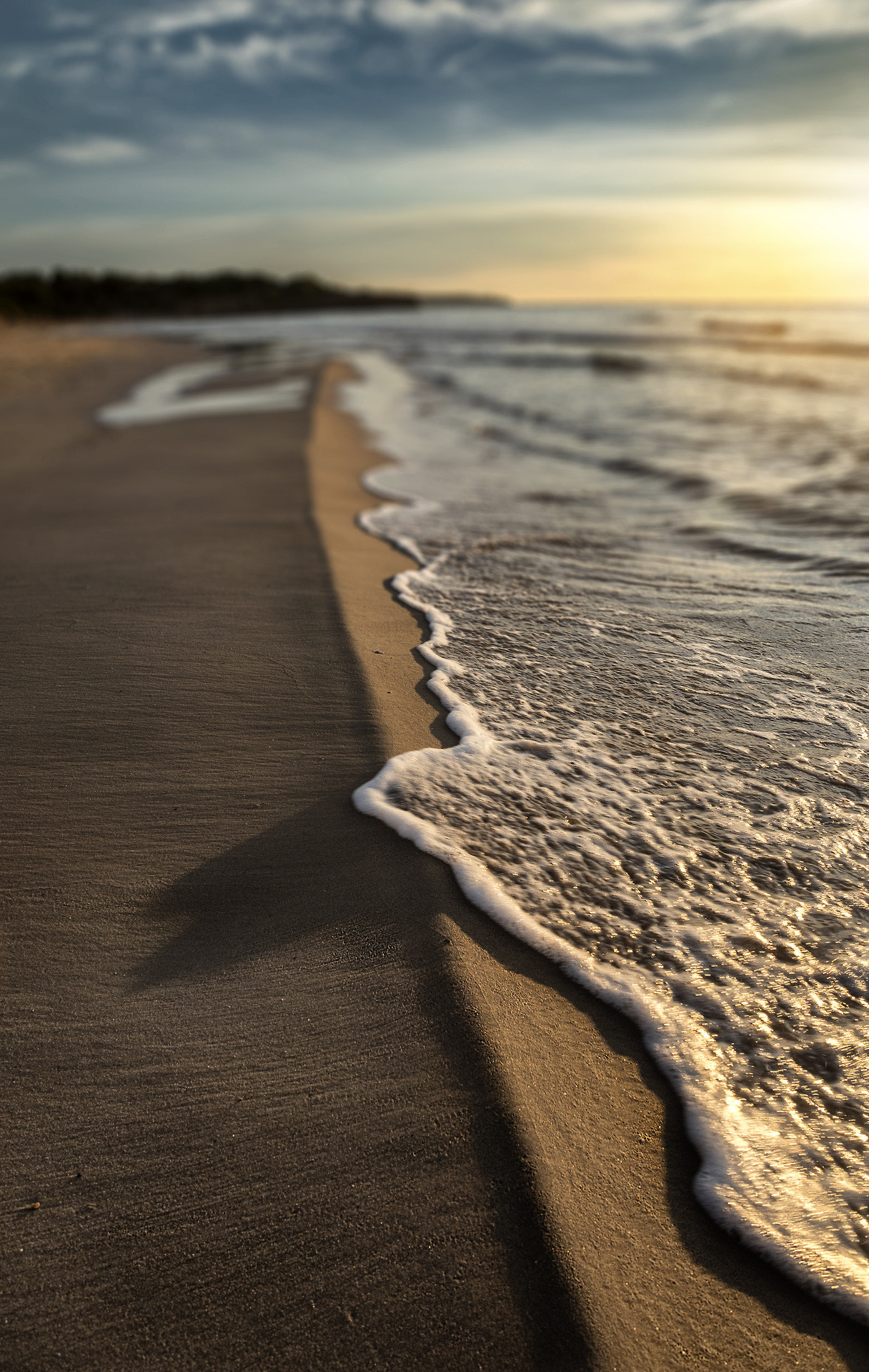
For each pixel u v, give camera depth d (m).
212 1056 1.84
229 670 3.61
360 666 3.67
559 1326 1.38
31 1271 1.43
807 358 26.70
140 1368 1.31
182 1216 1.52
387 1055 1.85
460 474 9.23
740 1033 1.98
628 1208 1.59
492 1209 1.54
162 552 5.36
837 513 6.99
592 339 40.00
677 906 2.36
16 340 43.66
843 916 2.32
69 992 1.99
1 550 5.47
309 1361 1.33
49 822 2.57
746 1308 1.45
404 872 2.42
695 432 12.41
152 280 107.19
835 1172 1.68
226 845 2.51
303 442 9.63
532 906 2.34
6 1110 1.71
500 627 4.38
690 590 5.11
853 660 3.98
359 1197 1.56
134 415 13.23
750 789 2.89
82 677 3.53
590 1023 2.00
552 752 3.10
